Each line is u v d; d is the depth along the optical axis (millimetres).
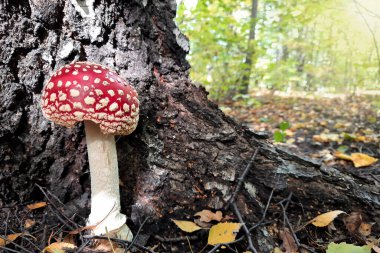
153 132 298
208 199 295
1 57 274
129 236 270
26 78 282
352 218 298
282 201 302
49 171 307
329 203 309
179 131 304
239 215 279
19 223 286
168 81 318
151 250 254
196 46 1347
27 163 299
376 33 973
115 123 230
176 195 294
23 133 292
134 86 299
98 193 262
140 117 294
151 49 312
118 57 299
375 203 312
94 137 256
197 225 283
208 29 1264
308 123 937
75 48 289
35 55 281
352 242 290
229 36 1312
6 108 279
